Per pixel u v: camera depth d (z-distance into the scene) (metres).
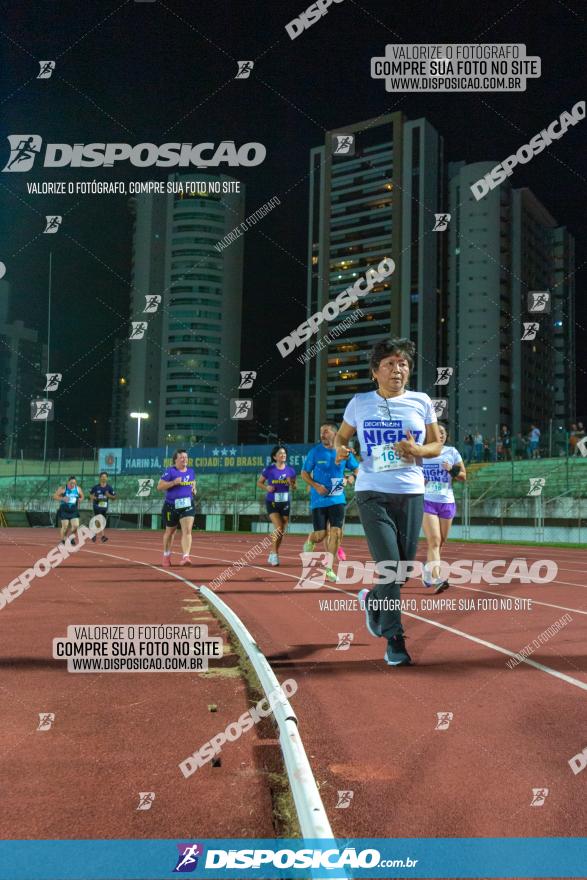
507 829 2.18
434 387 112.38
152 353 128.25
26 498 48.88
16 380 144.62
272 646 5.05
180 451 12.20
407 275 114.19
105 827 2.19
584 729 3.16
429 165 114.94
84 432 76.81
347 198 122.75
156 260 129.25
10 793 2.44
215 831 2.17
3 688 3.81
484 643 5.16
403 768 2.69
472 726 3.20
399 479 4.46
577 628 5.83
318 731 3.13
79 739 3.00
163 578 9.84
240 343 133.50
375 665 4.43
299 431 167.12
